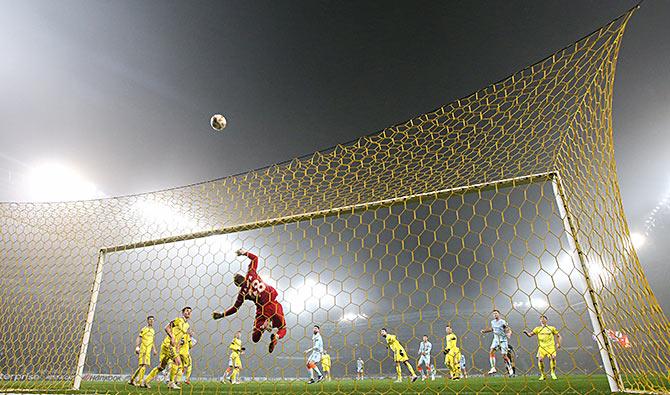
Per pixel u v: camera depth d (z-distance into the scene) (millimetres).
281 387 7680
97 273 8125
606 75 5297
